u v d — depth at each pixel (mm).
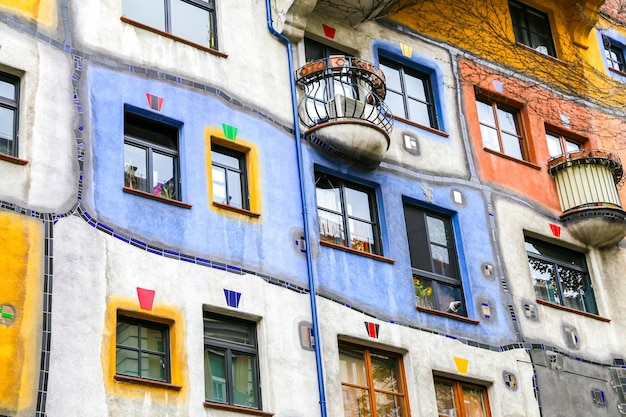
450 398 22344
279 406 19328
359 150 22734
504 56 28141
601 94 29984
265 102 22328
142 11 21734
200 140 20812
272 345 19750
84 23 20297
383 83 23531
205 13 22750
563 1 30344
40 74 19203
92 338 17578
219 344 19344
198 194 20234
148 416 17609
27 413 16469
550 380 23875
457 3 27875
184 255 19422
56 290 17578
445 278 23734
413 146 24641
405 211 23828
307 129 22641
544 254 26250
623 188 28781
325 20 24688
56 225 18094
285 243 21000
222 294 19547
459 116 26156
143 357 18297
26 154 18406
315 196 22172
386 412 21219
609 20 31969
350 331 21062
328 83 23094
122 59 20484
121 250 18641
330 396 20141
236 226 20422
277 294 20312
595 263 26875
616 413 24672
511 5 29672
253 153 21500
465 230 24469
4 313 16906
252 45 22812
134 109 20219
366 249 22797
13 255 17422
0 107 18734
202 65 21672
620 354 25703
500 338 23547
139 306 18391
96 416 17047
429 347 22141
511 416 22781
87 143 19156
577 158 27031
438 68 26484
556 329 24750
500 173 26094
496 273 24422
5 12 19312
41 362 16906
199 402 18297
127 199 19172
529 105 27906
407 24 26484
